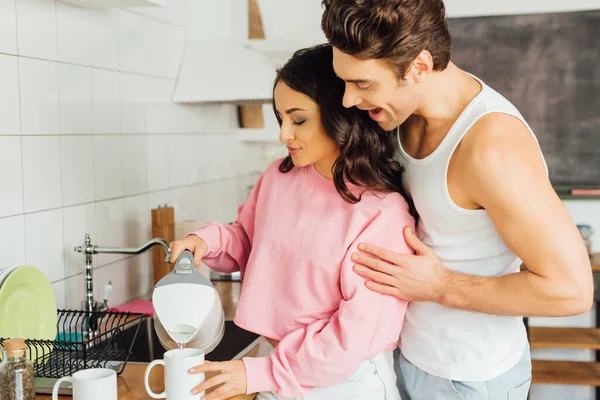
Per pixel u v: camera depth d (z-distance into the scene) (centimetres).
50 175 178
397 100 115
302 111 122
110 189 208
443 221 123
